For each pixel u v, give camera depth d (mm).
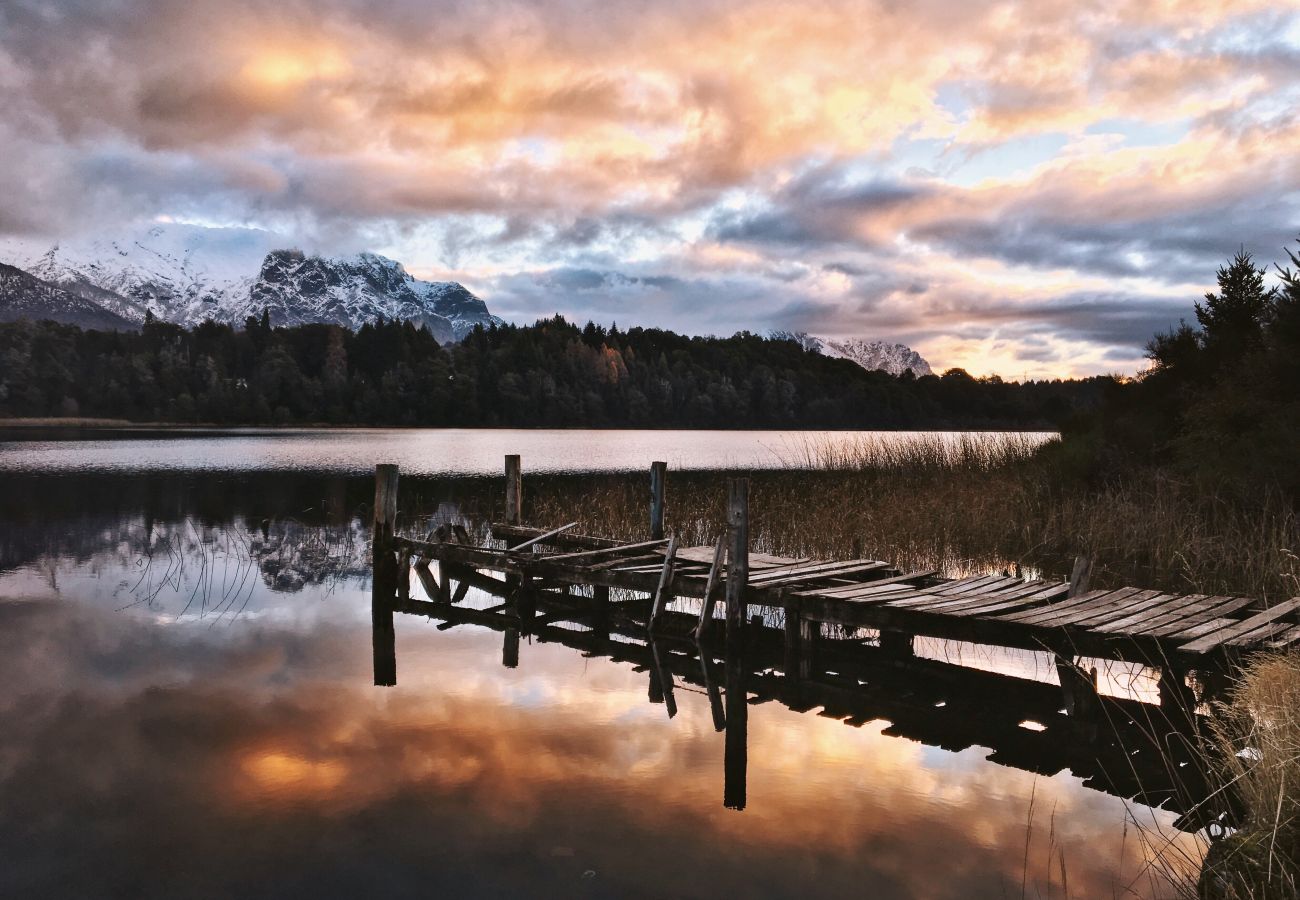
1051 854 4762
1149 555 13062
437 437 82625
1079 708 7070
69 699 7418
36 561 14852
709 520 17281
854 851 4801
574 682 8133
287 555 15719
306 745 6363
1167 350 18359
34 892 4363
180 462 40750
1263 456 13445
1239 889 3715
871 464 24062
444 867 4609
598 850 4801
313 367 143750
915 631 7758
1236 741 5520
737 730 6809
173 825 5074
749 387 133125
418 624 10680
